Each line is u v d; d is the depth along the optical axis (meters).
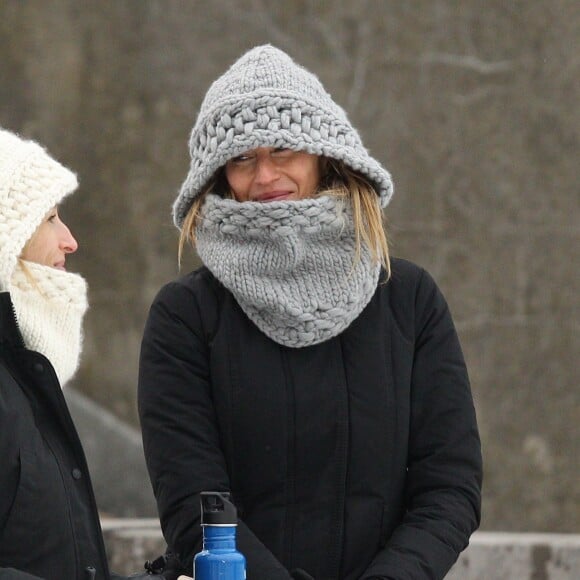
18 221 12.59
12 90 46.12
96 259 45.53
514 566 20.98
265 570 12.35
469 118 43.75
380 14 44.28
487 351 42.91
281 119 12.89
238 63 13.41
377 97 44.12
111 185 45.75
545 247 43.25
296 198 13.26
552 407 42.56
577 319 42.94
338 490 12.93
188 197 13.45
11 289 12.51
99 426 32.97
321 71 44.47
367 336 13.27
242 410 12.95
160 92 45.72
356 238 13.23
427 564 12.63
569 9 43.44
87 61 46.06
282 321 12.98
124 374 44.97
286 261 12.95
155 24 45.75
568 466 42.19
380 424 13.05
